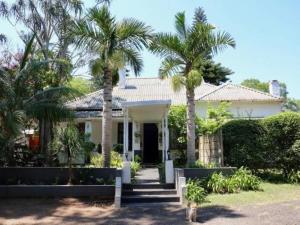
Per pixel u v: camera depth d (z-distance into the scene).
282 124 17.02
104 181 14.77
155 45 16.80
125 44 16.42
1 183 15.06
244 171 15.55
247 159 17.12
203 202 12.66
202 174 15.28
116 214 11.74
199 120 19.34
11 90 15.41
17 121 15.27
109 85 16.22
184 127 21.70
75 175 15.04
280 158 16.89
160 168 16.84
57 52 23.45
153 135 24.66
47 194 14.12
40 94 16.02
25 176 15.20
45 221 10.97
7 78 15.97
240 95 27.27
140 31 16.17
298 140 16.66
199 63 17.16
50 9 23.03
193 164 16.30
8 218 11.32
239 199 13.02
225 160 17.58
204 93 28.80
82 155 15.73
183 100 26.95
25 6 23.69
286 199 12.90
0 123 15.38
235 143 17.47
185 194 13.02
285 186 15.44
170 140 21.92
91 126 24.00
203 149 18.86
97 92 28.17
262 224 9.68
